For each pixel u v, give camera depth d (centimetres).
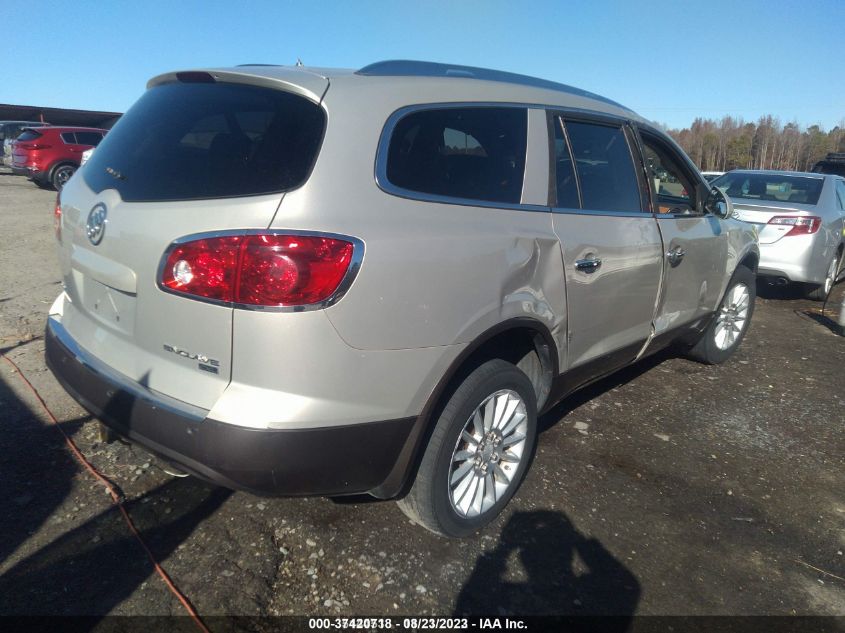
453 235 230
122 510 266
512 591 240
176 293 204
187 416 202
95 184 253
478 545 264
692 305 410
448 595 235
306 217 196
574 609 234
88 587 223
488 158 261
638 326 351
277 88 225
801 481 337
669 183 402
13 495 271
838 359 548
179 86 257
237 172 209
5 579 224
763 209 712
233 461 197
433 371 225
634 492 313
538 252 265
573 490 310
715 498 315
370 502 286
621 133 344
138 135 251
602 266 304
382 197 216
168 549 246
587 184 310
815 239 691
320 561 246
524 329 266
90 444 315
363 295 202
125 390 220
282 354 194
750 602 245
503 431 272
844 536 292
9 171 2009
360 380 206
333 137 210
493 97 271
